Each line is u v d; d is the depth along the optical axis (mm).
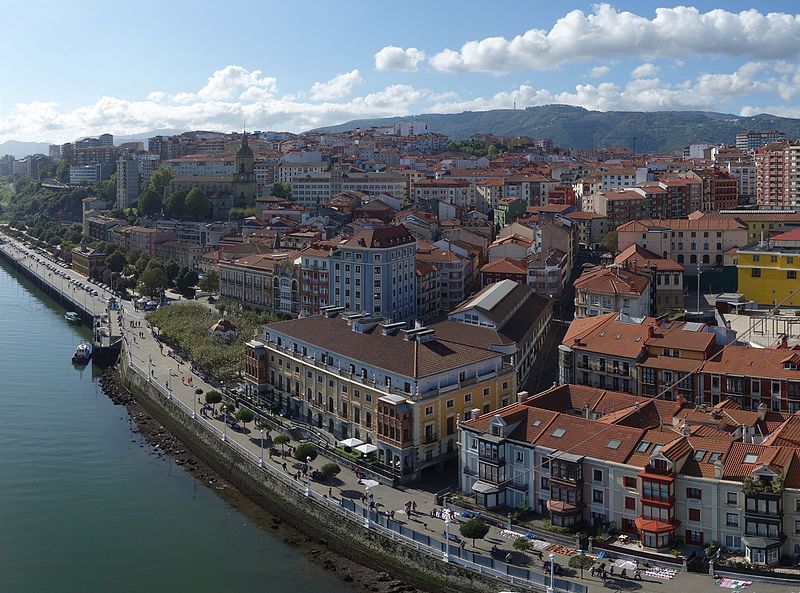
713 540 153750
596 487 164625
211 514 198625
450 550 160375
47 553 179250
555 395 195125
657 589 142125
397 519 176000
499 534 167125
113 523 193625
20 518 195750
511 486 176375
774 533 148375
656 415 182875
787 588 140125
